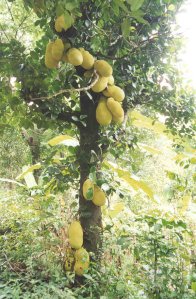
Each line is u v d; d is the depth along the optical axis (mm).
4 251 4219
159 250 3023
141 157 4941
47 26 3406
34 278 3695
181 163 4227
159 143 7598
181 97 4086
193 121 4211
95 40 3328
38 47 3480
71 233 3377
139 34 3635
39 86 3473
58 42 3127
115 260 3369
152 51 3715
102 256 3410
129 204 5047
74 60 3086
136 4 1616
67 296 2846
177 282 2973
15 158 7344
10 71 3461
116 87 3436
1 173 7617
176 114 4070
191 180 4242
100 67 3236
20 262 4059
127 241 3051
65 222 4047
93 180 3184
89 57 3211
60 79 3434
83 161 3482
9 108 3818
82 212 3473
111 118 3449
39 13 2891
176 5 3572
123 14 3037
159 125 4816
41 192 4520
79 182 3582
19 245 4219
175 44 3832
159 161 7430
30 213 4684
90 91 3459
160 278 2994
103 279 2996
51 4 2363
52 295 3068
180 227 3053
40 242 4051
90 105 3541
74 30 3201
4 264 4012
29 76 3449
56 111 3479
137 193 5191
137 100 3955
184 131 4172
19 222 4551
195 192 4203
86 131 3564
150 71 4051
